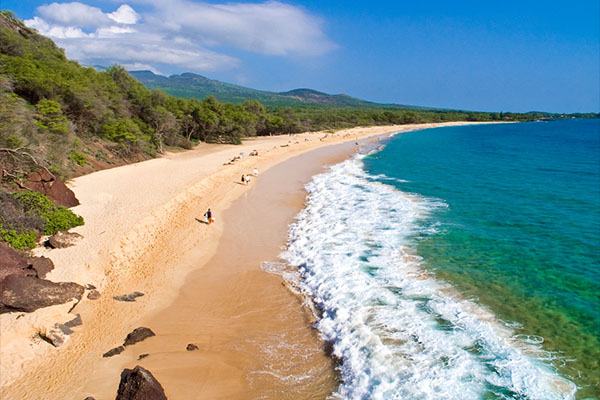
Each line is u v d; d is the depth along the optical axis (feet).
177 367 43.88
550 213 99.04
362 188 129.29
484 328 50.21
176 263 71.05
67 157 118.83
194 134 236.02
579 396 38.81
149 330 49.83
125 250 71.20
